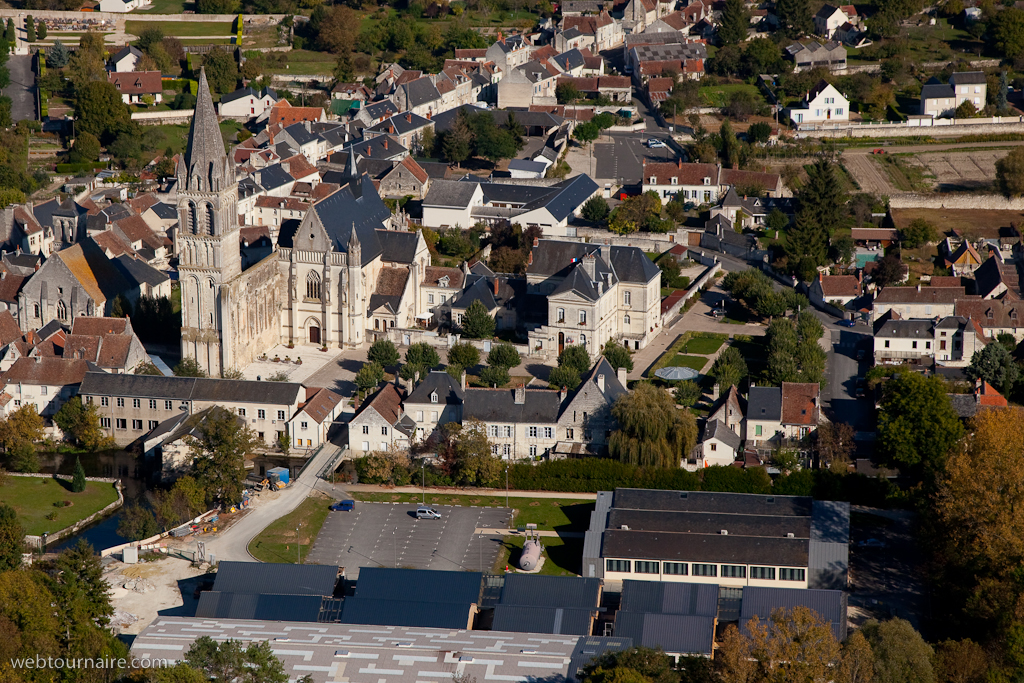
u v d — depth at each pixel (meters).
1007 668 186.00
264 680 179.25
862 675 177.75
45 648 184.12
